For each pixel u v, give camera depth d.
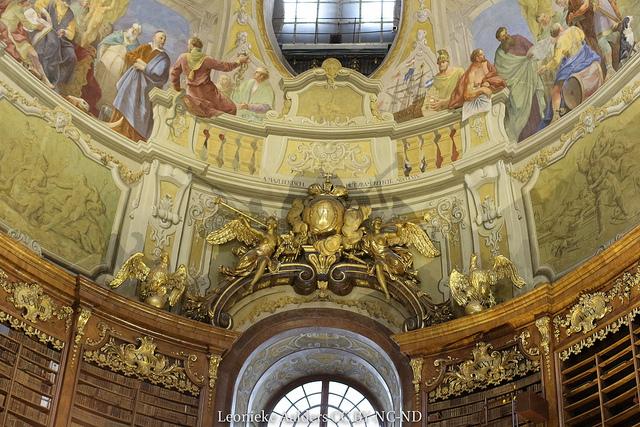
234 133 20.09
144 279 17.91
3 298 15.78
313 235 19.34
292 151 20.23
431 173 19.58
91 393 16.50
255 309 19.09
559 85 18.42
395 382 18.92
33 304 16.16
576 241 17.45
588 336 15.77
